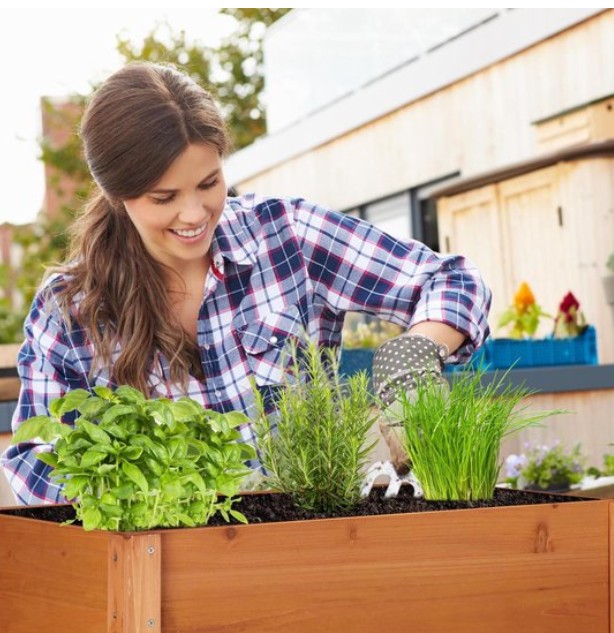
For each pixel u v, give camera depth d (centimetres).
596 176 452
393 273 175
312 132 700
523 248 502
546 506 127
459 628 121
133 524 116
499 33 522
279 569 114
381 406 145
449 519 121
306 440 136
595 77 465
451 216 559
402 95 602
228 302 175
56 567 118
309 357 152
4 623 128
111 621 109
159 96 147
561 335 351
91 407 119
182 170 147
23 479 158
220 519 127
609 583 130
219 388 174
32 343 172
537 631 126
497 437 141
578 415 337
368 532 118
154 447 115
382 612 118
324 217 179
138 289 168
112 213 170
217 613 111
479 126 546
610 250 452
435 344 153
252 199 183
